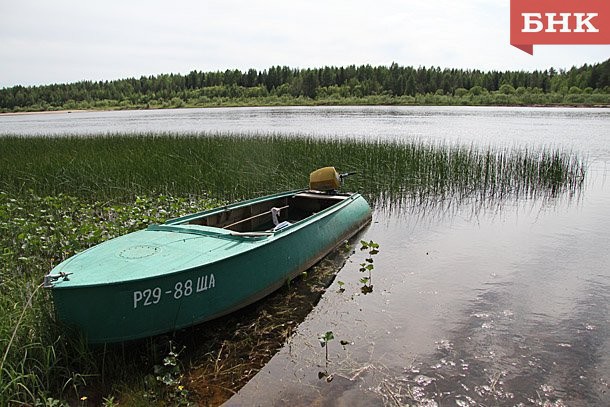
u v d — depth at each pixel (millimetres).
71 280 4281
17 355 4281
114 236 7340
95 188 12156
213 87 107688
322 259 7734
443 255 8148
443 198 12500
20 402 3900
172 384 4297
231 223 7539
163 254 5055
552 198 12648
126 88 114250
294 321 5629
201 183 12352
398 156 15148
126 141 19609
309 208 9344
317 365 4730
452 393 4309
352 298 6328
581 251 8359
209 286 4910
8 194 10680
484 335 5352
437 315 5844
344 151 15883
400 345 5133
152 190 11977
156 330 4578
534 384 4445
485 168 14266
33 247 6961
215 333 5270
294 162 14680
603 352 5008
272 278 5941
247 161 14867
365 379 4504
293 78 102438
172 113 69312
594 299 6336
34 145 19047
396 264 7691
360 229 9539
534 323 5648
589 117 47188
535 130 30844
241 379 4473
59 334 4344
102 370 4309
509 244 8781
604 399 4242
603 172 16266
